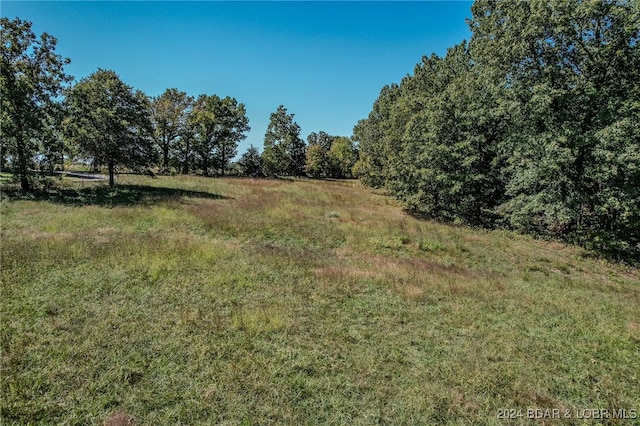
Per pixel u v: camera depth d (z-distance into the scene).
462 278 8.65
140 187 22.31
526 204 14.96
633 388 4.52
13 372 4.04
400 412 3.85
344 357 4.88
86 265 7.56
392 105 35.69
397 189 23.69
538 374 4.71
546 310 6.91
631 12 11.84
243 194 23.22
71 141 18.27
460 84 19.17
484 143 18.88
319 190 29.25
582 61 13.80
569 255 12.30
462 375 4.57
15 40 16.28
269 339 5.23
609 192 12.41
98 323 5.31
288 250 10.22
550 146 13.01
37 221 11.16
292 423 3.59
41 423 3.38
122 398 3.79
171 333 5.16
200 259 8.53
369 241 12.31
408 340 5.45
